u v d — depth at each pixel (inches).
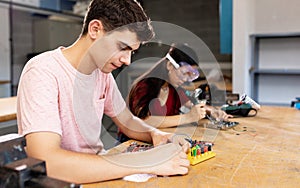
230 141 47.2
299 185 31.2
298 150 42.6
